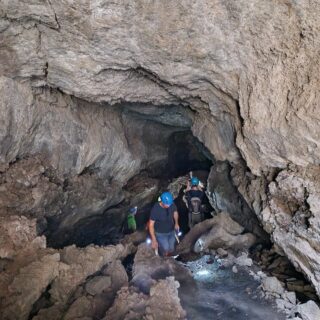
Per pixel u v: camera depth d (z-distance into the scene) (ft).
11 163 14.85
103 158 20.89
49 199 16.30
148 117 24.14
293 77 11.24
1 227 12.86
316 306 11.76
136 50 12.29
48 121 15.79
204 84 14.96
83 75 13.28
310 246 12.58
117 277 14.65
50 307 12.26
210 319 12.67
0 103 12.73
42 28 11.24
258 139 13.75
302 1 9.29
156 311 11.84
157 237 17.99
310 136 11.53
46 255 12.50
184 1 10.22
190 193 24.81
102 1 9.98
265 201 15.52
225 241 19.77
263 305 13.46
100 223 23.58
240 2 10.09
